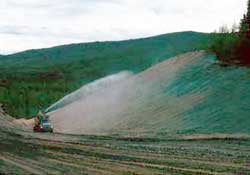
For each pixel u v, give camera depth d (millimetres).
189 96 51938
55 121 64750
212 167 26391
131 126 50250
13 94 123938
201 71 56219
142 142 38875
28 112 103000
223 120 43219
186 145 36062
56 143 38812
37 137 45062
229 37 58344
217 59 57500
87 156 30781
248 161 28391
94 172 24484
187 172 24781
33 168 25625
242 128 40688
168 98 54438
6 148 35062
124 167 26266
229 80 50344
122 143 38312
